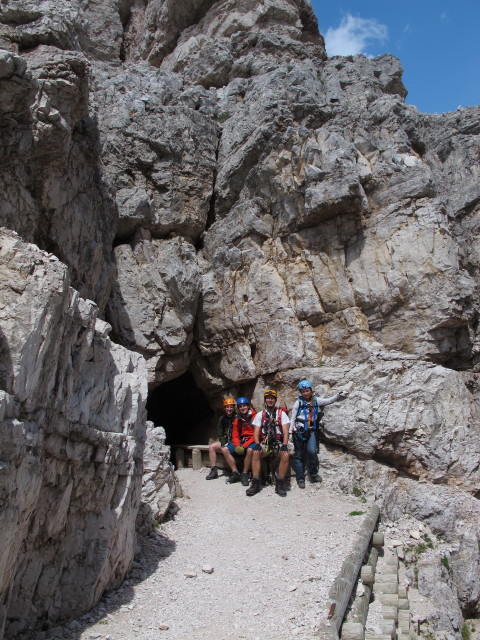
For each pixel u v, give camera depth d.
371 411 9.81
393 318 10.54
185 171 12.15
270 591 6.17
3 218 7.53
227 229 12.06
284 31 15.66
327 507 9.03
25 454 4.20
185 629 5.28
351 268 10.98
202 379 12.43
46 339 4.46
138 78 12.91
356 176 10.59
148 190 11.88
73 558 5.46
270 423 9.77
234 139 12.30
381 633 5.93
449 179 12.70
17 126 7.38
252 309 11.48
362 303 10.76
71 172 8.80
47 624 5.04
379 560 8.09
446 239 10.38
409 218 10.73
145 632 5.18
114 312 11.36
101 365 5.96
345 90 12.79
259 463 9.62
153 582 6.38
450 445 9.40
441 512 8.98
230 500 9.33
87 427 5.45
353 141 11.64
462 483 9.25
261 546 7.53
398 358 10.18
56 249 8.66
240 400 10.31
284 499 9.35
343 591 5.99
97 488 5.75
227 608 5.75
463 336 10.45
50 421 4.80
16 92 6.94
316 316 11.05
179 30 16.91
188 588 6.24
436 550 8.66
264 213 11.87
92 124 9.28
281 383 11.04
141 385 6.98
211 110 13.09
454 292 10.09
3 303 4.29
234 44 15.34
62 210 8.60
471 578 8.45
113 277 10.83
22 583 4.84
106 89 12.47
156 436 8.91
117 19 17.47
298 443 9.87
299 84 12.39
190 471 11.16
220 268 12.01
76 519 5.55
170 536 7.87
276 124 11.68
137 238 11.80
